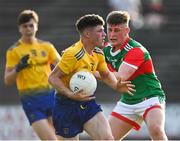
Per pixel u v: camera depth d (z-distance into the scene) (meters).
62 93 21.23
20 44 28.78
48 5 58.47
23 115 40.47
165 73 51.34
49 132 27.70
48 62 28.94
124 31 23.39
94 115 21.41
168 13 58.31
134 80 23.56
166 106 42.59
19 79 28.48
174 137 42.22
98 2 58.19
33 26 28.64
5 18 57.62
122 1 54.69
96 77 22.88
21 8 58.38
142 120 24.42
